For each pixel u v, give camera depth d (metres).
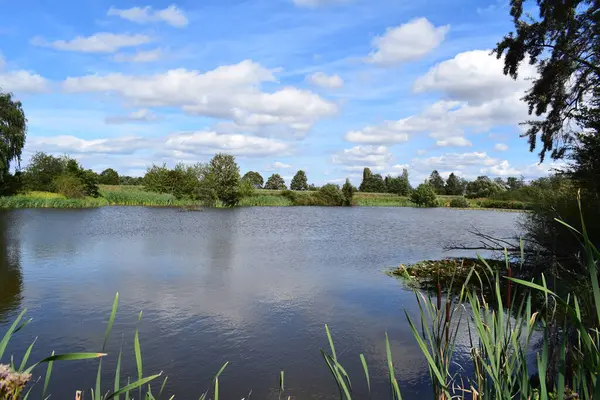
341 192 65.81
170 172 55.25
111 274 11.74
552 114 13.60
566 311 1.68
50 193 47.75
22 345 6.47
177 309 8.51
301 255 15.89
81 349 6.35
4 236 19.58
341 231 25.80
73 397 4.86
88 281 10.86
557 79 13.09
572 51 12.44
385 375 5.55
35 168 49.25
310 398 4.93
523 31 13.37
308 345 6.63
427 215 44.81
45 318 7.79
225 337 6.95
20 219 28.44
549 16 12.49
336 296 9.75
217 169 53.91
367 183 97.50
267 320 7.88
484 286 10.02
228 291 10.09
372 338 6.95
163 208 44.47
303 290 10.30
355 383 5.32
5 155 42.06
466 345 6.05
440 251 17.47
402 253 16.80
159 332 7.13
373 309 8.66
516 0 13.34
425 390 5.11
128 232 22.20
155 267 12.89
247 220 32.41
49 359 1.48
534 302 7.31
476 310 2.03
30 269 12.29
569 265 8.31
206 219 32.22
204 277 11.60
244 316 8.09
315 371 5.68
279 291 10.16
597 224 9.70
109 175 82.19
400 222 34.09
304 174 104.56
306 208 54.91
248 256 15.39
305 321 7.85
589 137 10.88
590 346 1.59
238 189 55.75
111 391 5.02
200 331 7.22
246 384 5.29
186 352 6.30
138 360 1.82
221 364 5.88
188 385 5.24
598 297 1.35
